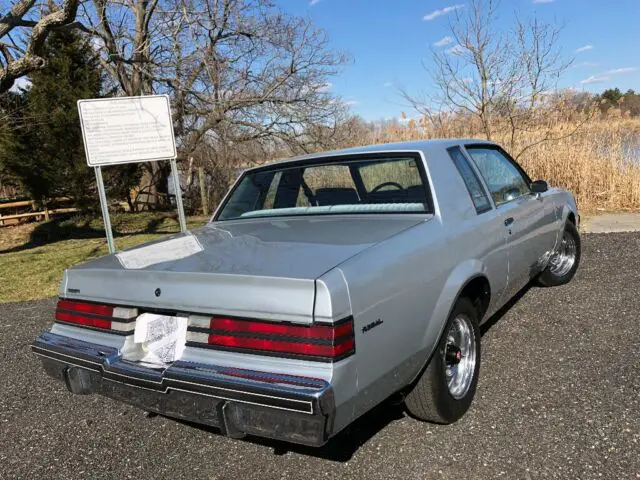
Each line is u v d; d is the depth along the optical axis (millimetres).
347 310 2129
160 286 2455
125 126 7125
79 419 3441
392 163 3271
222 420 2148
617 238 7645
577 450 2619
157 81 14930
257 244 2783
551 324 4375
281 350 2102
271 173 3846
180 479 2695
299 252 2506
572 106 11633
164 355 2426
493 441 2764
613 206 10555
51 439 3197
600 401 3072
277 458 2807
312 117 16625
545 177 11383
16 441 3199
